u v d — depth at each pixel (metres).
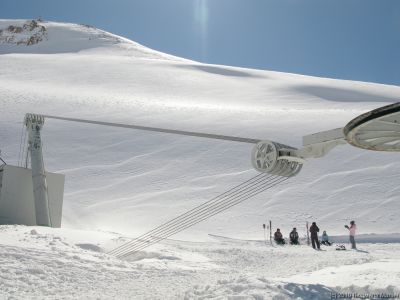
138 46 171.00
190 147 49.38
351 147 47.25
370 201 37.00
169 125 56.22
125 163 46.44
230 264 18.34
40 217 26.41
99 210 36.03
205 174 43.69
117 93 79.75
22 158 47.00
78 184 41.94
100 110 62.69
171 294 10.24
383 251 22.62
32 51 167.62
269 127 55.44
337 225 34.00
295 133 53.44
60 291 10.63
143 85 88.75
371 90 100.75
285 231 33.41
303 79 112.00
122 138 52.12
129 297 10.02
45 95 70.81
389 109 8.67
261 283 9.77
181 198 38.88
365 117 9.14
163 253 18.50
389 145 10.83
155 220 34.50
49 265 13.43
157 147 49.81
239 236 31.97
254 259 19.66
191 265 16.69
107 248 19.20
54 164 46.16
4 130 53.81
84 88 83.62
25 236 18.30
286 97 85.88
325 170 42.75
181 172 44.19
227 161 46.06
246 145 49.34
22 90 74.25
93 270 13.62
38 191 26.98
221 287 9.83
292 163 12.24
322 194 38.69
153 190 40.59
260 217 35.38
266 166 12.26
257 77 107.50
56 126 55.38
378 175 41.06
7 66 106.38
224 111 63.94
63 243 17.77
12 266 12.48
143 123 57.09
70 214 33.66
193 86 90.44
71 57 123.44
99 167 45.56
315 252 21.88
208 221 34.19
